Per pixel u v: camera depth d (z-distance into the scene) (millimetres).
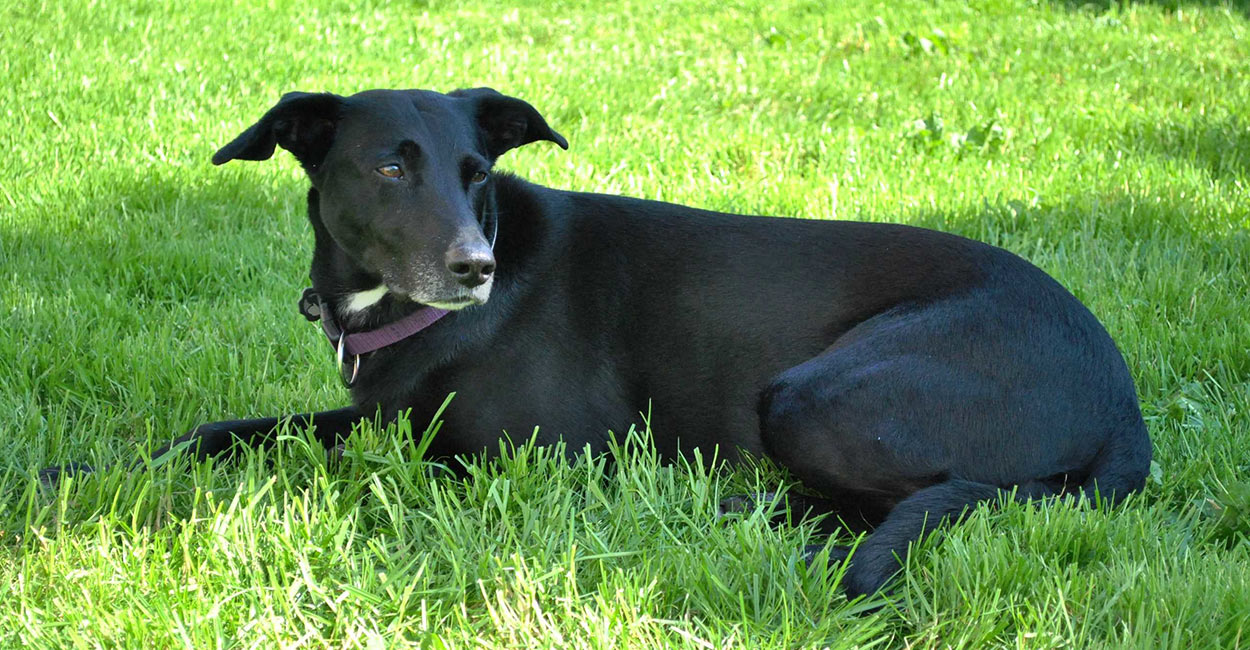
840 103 9539
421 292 3746
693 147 8141
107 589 3135
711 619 3107
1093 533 3400
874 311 3945
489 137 4332
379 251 3863
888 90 9891
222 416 4570
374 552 3367
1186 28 12539
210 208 6730
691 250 4160
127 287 5691
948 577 3223
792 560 3252
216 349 4980
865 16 12945
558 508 3520
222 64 9867
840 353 3781
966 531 3410
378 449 3877
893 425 3645
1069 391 3760
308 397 4680
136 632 2930
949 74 10453
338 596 3139
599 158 7820
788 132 8594
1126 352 4996
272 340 5203
